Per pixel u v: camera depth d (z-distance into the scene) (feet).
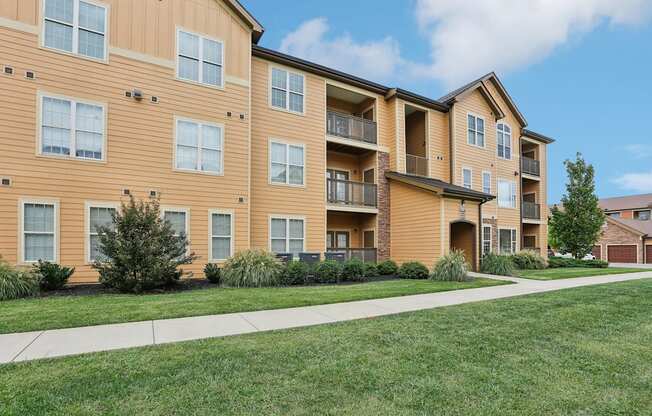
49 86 32.19
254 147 44.62
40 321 18.56
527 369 12.83
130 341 15.52
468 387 11.30
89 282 33.04
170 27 38.22
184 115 38.42
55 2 32.86
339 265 38.68
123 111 35.35
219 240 39.52
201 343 15.20
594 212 71.97
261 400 10.16
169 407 9.66
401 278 42.86
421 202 49.75
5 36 30.81
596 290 31.24
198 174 38.81
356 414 9.53
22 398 10.03
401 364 13.05
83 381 11.20
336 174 57.00
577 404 10.36
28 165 31.09
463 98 61.82
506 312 21.81
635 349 15.08
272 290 30.63
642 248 102.83
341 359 13.46
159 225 30.60
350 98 57.00
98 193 33.86
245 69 42.37
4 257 29.78
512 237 68.74
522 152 82.23
